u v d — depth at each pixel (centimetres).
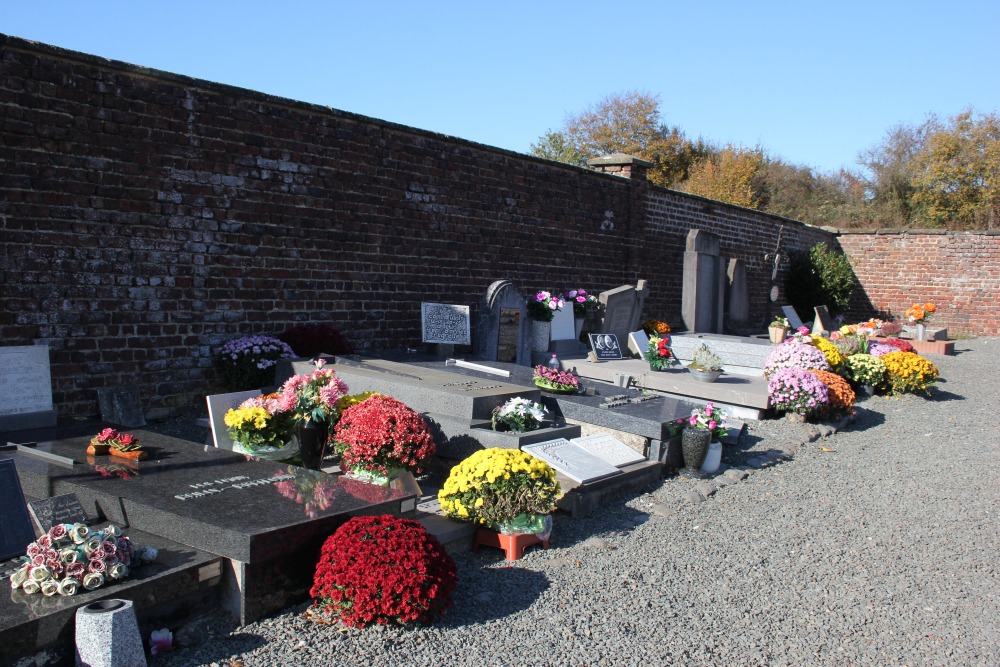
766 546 557
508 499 509
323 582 397
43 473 493
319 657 363
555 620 418
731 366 1270
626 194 1588
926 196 3562
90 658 328
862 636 423
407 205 1091
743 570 509
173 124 819
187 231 837
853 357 1232
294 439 602
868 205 3850
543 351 1216
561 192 1396
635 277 1630
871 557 545
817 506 660
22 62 708
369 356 943
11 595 349
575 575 485
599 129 3872
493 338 1090
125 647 331
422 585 392
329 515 428
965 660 400
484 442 642
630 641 400
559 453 645
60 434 621
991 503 690
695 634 413
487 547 527
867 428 1005
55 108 730
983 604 472
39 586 352
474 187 1204
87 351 763
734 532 584
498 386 756
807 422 977
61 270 741
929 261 2438
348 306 1014
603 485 633
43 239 728
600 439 714
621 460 694
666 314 1759
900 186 3697
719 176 3572
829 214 3772
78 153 748
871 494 704
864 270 2548
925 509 664
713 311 1738
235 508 432
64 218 741
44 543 361
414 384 716
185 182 832
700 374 1031
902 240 2480
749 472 752
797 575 505
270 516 420
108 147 770
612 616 428
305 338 915
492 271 1252
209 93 848
